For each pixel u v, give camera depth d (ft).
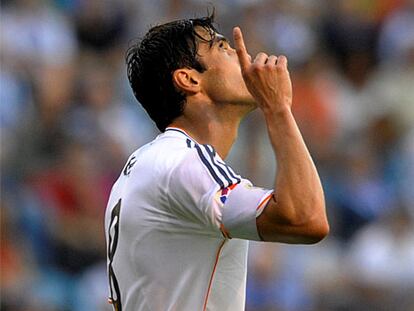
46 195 125.18
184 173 50.26
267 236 49.26
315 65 161.89
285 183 48.83
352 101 162.50
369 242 131.34
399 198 141.18
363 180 141.08
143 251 51.52
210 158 50.67
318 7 172.14
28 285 118.52
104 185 127.75
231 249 51.49
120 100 145.69
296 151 49.55
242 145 134.41
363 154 145.18
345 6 174.40
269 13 159.74
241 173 133.18
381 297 126.52
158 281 51.26
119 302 53.06
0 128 136.56
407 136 155.12
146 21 158.92
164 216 50.98
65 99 143.54
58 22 156.35
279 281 120.88
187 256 50.93
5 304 116.16
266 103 50.80
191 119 53.42
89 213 124.26
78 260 121.60
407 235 131.23
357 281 128.06
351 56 169.89
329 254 129.70
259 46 155.84
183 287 50.93
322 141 147.84
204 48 53.47
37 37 151.84
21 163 131.64
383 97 163.53
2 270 117.80
